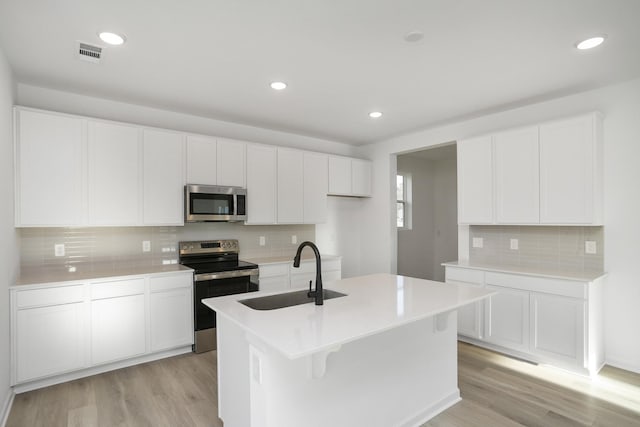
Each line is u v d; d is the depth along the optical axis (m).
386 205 5.05
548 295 3.03
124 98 3.34
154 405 2.48
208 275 3.49
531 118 3.52
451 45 2.35
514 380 2.85
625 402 2.50
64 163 2.94
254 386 1.72
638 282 2.93
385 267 5.05
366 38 2.25
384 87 3.07
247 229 4.38
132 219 3.27
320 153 4.69
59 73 2.77
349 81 2.94
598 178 2.97
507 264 3.70
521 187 3.34
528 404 2.49
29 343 2.62
